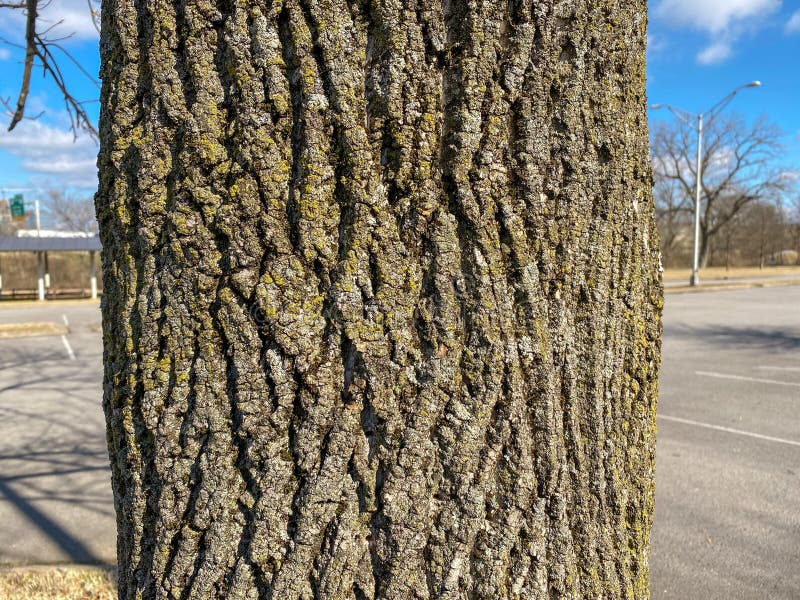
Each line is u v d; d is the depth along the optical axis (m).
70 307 23.61
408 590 1.09
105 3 1.15
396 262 1.08
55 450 5.68
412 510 1.09
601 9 1.20
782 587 3.29
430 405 1.09
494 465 1.13
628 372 1.35
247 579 1.07
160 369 1.10
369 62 1.06
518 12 1.11
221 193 1.06
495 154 1.11
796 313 17.08
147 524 1.14
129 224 1.12
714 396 7.51
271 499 1.07
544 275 1.17
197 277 1.07
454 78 1.09
